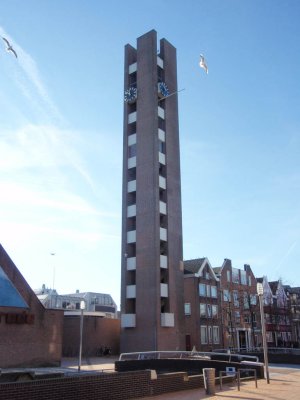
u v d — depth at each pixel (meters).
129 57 60.75
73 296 79.38
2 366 33.69
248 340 68.50
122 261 52.56
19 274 36.66
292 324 81.25
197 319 58.25
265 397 16.16
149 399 15.55
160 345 47.38
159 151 55.09
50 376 17.78
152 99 55.72
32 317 36.25
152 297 48.50
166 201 54.00
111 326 53.75
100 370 29.62
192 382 18.83
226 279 67.56
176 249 53.47
